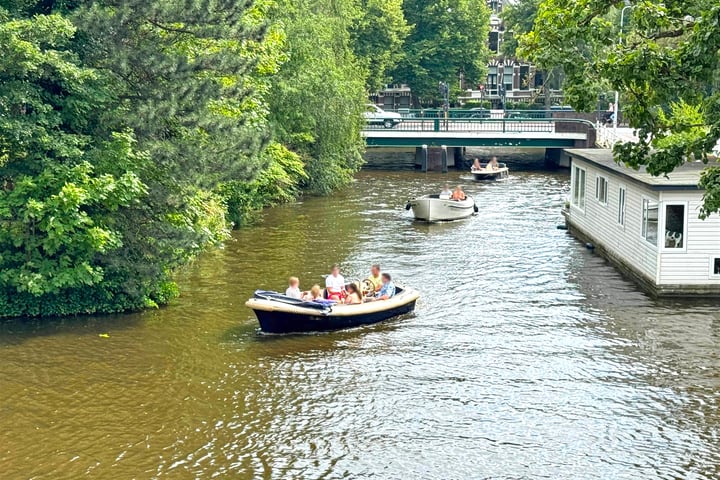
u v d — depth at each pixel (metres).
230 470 14.26
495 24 99.44
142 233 22.56
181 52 24.20
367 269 28.11
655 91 14.59
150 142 22.30
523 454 14.86
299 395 17.38
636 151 14.93
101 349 19.84
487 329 21.70
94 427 15.83
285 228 35.97
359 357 19.61
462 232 35.09
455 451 14.97
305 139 43.75
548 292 25.30
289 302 21.28
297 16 43.91
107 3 21.97
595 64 14.77
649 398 17.25
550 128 60.69
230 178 22.64
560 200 44.53
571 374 18.56
